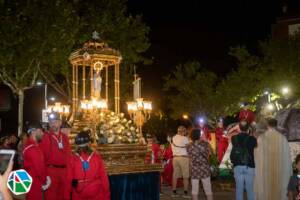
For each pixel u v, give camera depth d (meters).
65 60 19.23
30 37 17.81
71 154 8.15
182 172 13.54
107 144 9.65
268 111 12.47
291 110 12.40
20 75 18.67
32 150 8.12
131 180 9.70
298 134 11.91
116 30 22.56
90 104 9.89
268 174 9.27
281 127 11.27
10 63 18.02
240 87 42.31
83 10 21.69
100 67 10.55
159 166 10.16
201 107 48.00
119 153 9.69
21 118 18.98
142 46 23.48
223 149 15.79
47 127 10.79
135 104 10.79
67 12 18.72
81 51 10.31
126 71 23.17
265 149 9.33
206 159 10.74
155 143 15.39
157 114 34.88
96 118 9.85
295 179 6.93
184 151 13.58
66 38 18.80
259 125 10.22
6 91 12.18
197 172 10.67
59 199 8.70
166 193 14.34
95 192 7.81
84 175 7.74
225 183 14.77
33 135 8.59
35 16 17.95
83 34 21.11
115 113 10.67
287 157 9.32
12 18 17.61
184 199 13.08
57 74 23.52
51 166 8.66
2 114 27.36
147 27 23.70
